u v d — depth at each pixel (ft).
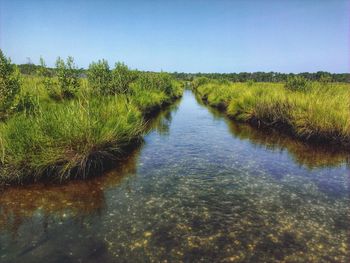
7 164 20.06
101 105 32.24
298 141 35.76
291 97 43.88
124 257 12.82
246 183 21.75
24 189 19.86
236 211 17.29
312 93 48.06
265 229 15.35
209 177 22.90
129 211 17.07
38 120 22.50
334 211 17.48
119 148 26.45
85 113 25.70
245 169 25.02
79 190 19.97
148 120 51.19
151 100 57.88
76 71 40.81
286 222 16.10
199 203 18.26
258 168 25.34
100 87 45.75
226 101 64.80
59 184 20.84
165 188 20.54
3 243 13.73
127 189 20.26
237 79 225.35
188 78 403.54
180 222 15.88
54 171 21.88
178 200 18.65
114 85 48.21
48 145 21.33
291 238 14.56
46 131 21.88
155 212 16.98
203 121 51.31
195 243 13.97
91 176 22.57
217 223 15.85
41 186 20.42
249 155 29.43
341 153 30.55
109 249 13.37
